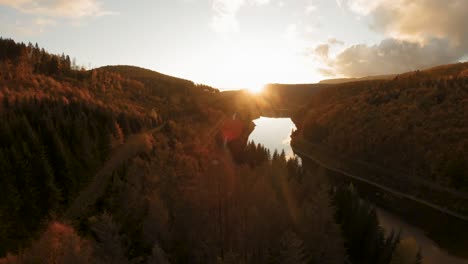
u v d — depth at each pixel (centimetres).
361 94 16738
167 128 11138
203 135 12700
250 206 4844
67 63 19412
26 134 5900
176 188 5644
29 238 4569
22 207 4819
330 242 3919
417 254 4334
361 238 5016
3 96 8500
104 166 7312
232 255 3425
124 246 3703
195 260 3888
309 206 4406
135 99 16500
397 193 8869
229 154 10650
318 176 7006
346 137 12369
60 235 3803
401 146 9969
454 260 5719
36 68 16188
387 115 11962
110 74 19275
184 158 7806
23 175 5081
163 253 3353
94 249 3319
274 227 4272
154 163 6994
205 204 4919
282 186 6325
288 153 15000
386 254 4644
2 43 16362
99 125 8181
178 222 4381
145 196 5272
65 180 5847
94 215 5216
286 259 3161
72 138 6844
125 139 9162
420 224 7106
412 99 12438
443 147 8875
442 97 11531
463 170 7919
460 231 6719
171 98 19862
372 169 10325
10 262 3456
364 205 5400
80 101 9938
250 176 6938
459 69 17312
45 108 7825
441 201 7850
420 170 9000
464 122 9388
